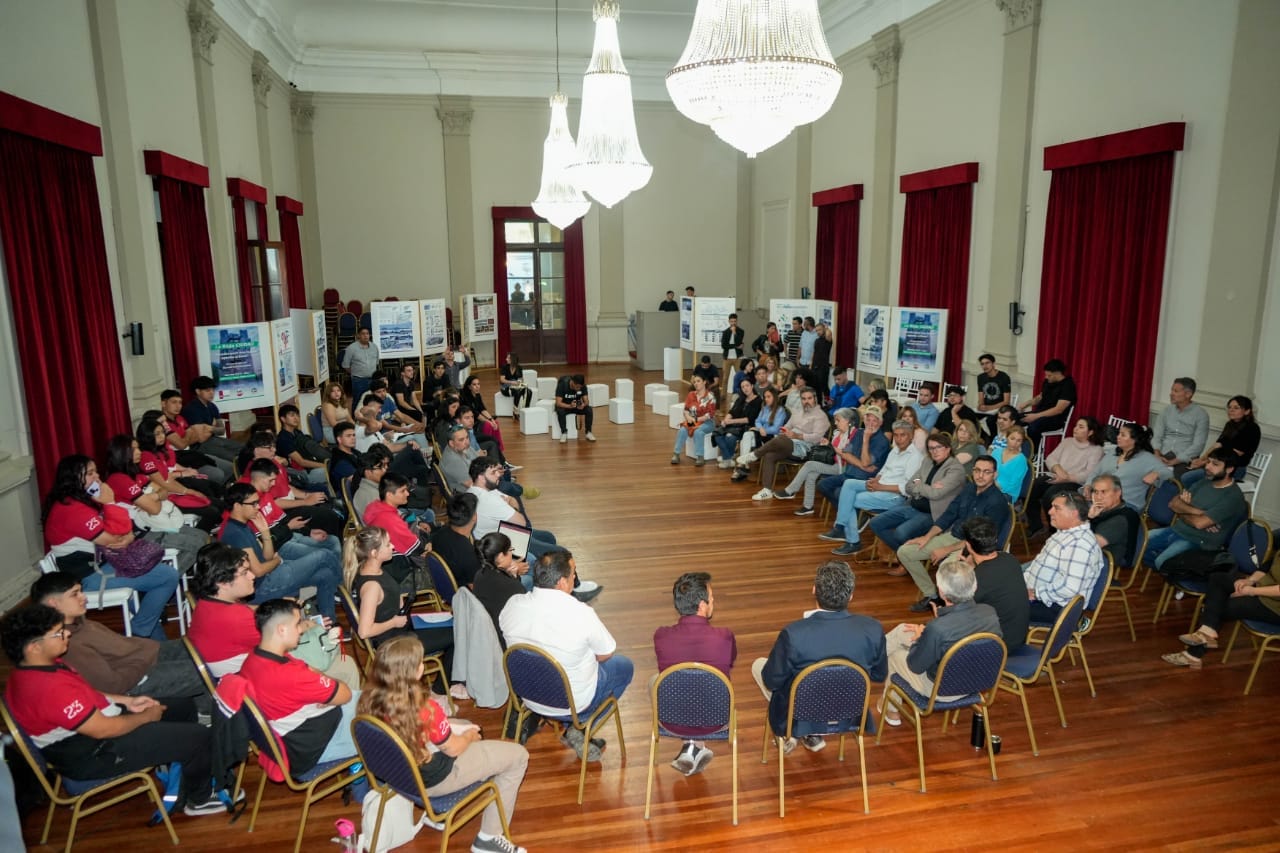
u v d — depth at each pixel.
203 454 6.72
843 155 12.80
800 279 14.56
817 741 3.79
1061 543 4.21
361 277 15.82
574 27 14.66
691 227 17.31
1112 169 7.51
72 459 4.40
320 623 3.92
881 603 5.48
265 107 12.41
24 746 2.79
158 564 4.52
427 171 15.80
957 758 3.72
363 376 11.45
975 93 9.51
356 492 5.48
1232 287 6.41
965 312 9.93
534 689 3.42
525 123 16.12
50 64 5.96
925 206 10.48
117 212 6.93
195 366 8.49
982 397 8.72
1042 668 3.84
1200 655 4.50
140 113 7.56
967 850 3.11
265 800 3.49
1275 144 6.04
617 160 6.67
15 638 2.83
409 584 4.92
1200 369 6.74
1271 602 4.12
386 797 3.02
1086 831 3.21
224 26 10.25
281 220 13.37
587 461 9.58
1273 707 4.10
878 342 10.73
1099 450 6.29
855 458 6.88
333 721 3.11
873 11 11.52
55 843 3.20
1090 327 7.84
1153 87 7.09
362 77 15.20
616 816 3.36
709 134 17.02
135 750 3.06
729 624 5.16
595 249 17.19
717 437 9.19
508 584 3.93
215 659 3.44
